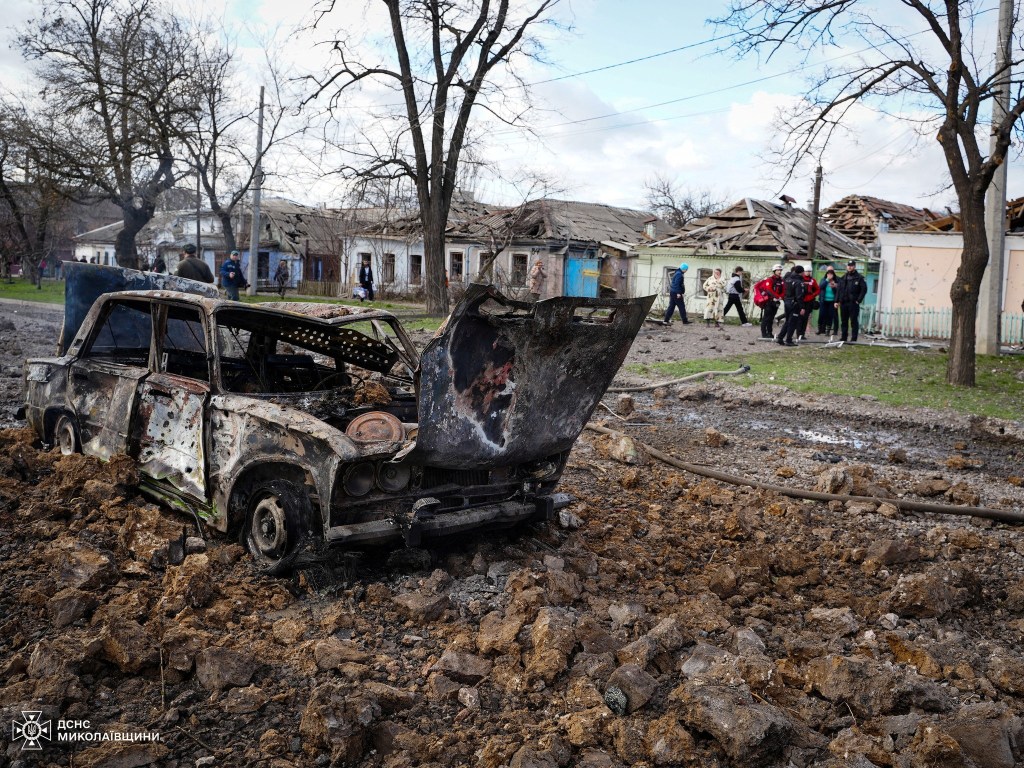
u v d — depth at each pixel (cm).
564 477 788
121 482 550
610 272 3934
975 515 751
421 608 439
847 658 390
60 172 3297
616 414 1190
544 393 505
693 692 344
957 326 1539
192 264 1459
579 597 482
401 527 474
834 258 3469
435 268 2662
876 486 808
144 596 424
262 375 654
